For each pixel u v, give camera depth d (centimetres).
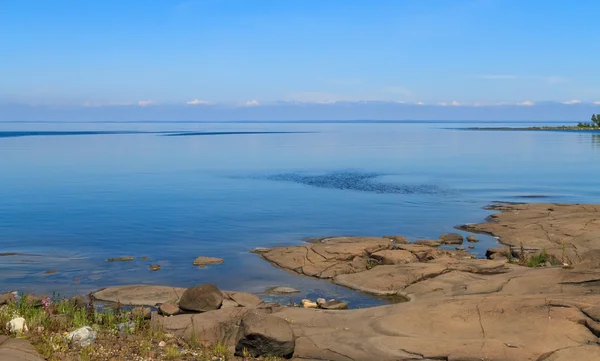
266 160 8138
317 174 6103
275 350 1262
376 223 3259
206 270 2233
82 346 1220
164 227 3106
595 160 7862
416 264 2122
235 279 2106
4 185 4972
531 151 9919
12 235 2869
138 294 1825
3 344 1179
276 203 4025
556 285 1692
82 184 5097
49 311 1517
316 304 1762
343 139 15725
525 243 2541
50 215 3466
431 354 1246
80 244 2678
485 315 1405
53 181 5316
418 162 7719
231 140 14738
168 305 1656
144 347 1247
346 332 1392
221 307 1673
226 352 1270
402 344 1295
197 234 2925
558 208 3478
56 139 14288
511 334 1308
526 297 1503
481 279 1869
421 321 1407
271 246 2650
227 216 3466
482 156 8788
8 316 1376
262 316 1325
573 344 1243
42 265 2288
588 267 1853
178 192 4600
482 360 1205
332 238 2723
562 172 6256
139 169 6638
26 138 14812
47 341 1216
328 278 2097
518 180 5494
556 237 2567
